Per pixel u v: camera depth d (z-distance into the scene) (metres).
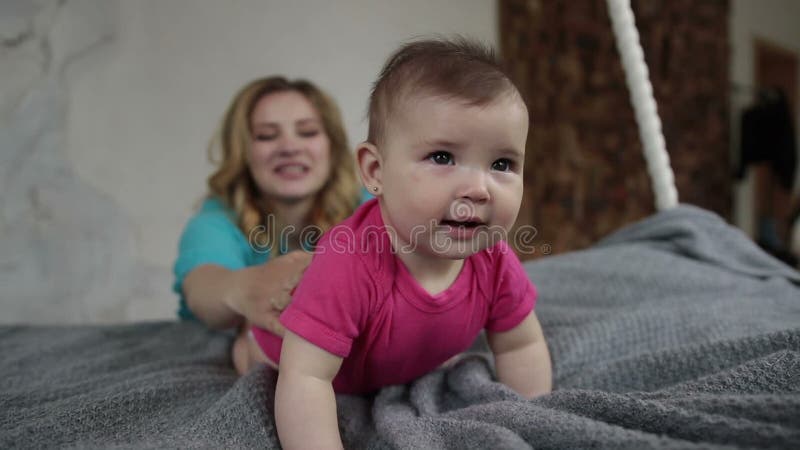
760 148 2.74
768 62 3.52
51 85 1.48
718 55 2.71
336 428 0.42
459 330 0.47
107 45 1.54
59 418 0.47
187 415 0.50
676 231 1.05
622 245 1.10
